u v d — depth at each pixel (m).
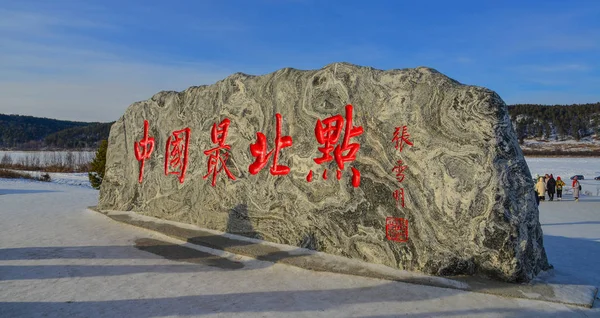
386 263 5.38
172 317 3.97
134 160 9.71
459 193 4.92
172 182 8.66
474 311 4.06
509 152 4.84
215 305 4.29
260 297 4.52
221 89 7.83
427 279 4.84
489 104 4.88
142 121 9.59
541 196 17.61
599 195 20.64
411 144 5.33
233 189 7.37
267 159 6.88
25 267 5.64
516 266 4.57
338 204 5.89
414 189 5.26
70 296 4.55
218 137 7.75
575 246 7.57
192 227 7.92
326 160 6.07
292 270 5.48
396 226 5.34
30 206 11.49
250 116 7.21
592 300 4.24
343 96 5.96
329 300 4.41
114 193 10.13
